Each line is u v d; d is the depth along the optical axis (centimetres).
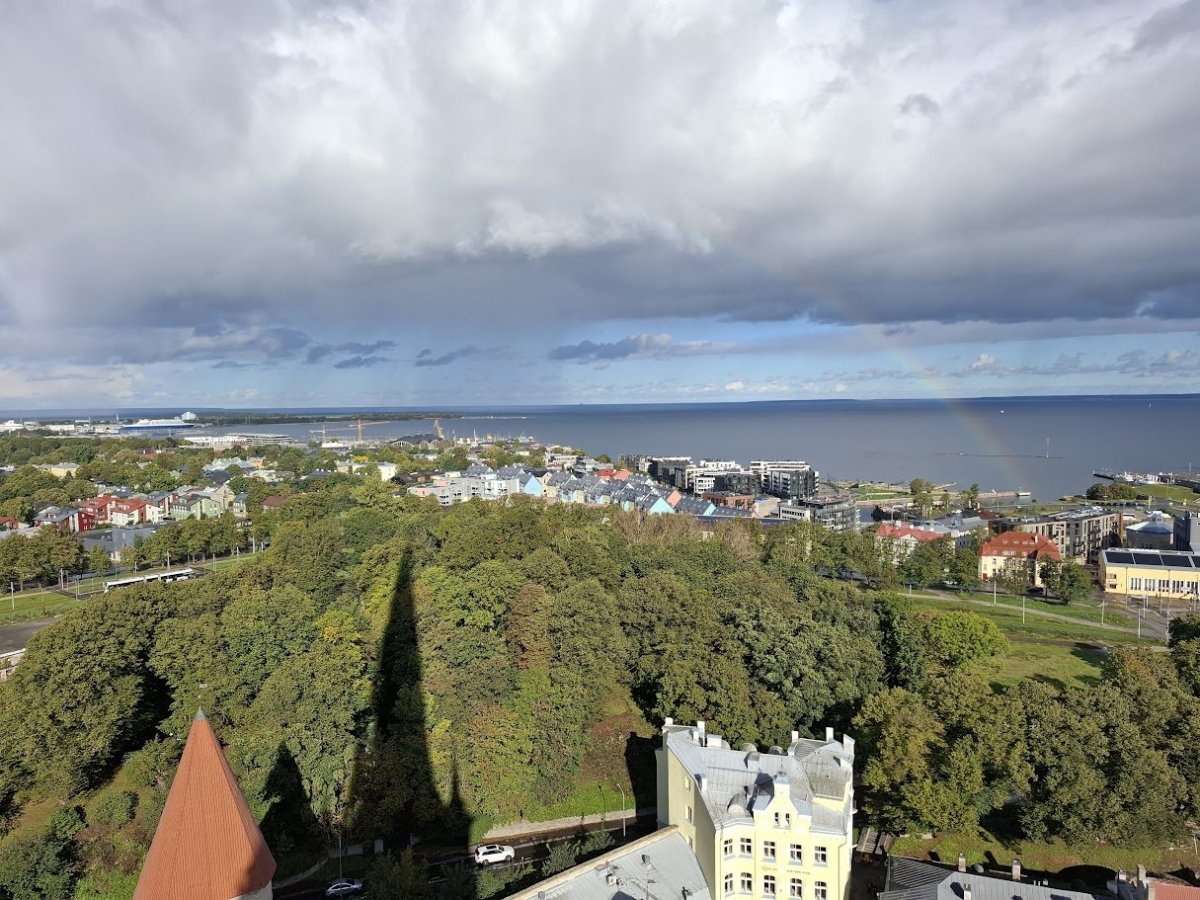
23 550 19262
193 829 5253
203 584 12656
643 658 11119
